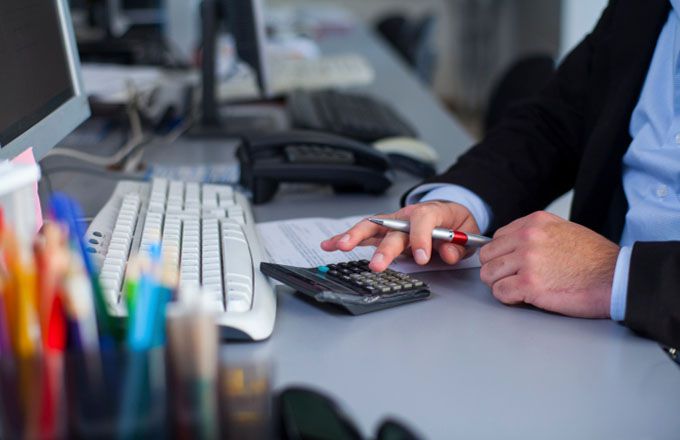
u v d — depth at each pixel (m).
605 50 1.22
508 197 1.14
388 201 1.31
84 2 2.72
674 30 1.12
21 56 0.98
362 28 3.60
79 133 1.76
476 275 0.97
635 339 0.80
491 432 0.64
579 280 0.85
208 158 1.58
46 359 0.50
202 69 1.77
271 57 2.52
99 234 0.94
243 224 1.06
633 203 1.12
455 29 5.65
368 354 0.76
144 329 0.56
